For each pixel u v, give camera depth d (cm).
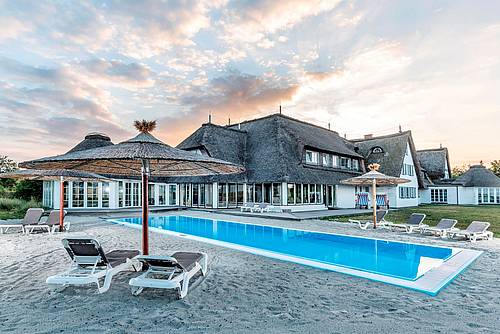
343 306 503
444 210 2836
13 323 435
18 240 1132
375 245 1161
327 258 980
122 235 1264
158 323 437
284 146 2661
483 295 557
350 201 3247
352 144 3953
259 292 573
